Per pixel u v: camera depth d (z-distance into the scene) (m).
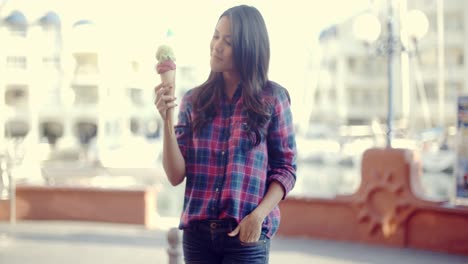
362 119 43.50
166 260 7.09
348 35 42.69
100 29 39.81
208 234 2.40
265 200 2.37
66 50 41.41
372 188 7.73
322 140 31.98
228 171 2.37
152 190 9.53
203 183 2.41
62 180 15.23
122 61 38.88
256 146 2.38
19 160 9.91
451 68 37.84
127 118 39.44
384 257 7.10
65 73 41.66
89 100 42.47
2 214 9.55
